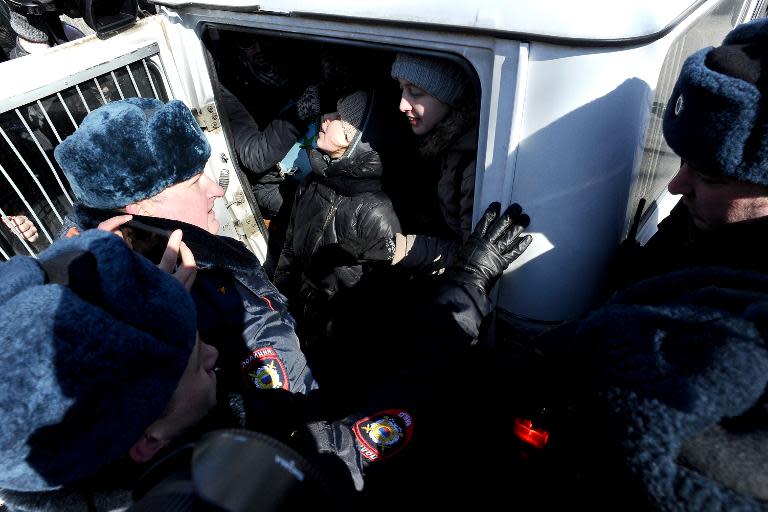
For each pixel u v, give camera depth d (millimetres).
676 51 965
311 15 1056
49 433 420
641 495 438
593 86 787
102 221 1051
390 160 1499
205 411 657
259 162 1861
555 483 684
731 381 402
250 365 961
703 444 404
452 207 1363
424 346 1035
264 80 1946
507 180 943
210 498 413
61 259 490
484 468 989
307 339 1840
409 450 963
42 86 1170
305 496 448
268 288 1139
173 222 953
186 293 569
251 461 446
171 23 1407
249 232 1937
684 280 562
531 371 891
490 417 989
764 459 380
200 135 1091
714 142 648
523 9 782
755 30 637
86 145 936
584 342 549
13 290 447
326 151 1525
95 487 552
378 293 1711
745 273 532
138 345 461
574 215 930
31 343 401
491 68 882
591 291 1055
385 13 936
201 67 1528
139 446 579
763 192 676
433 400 990
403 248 1481
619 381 469
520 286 1085
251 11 1190
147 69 1403
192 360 620
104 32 1311
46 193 1271
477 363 1059
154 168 992
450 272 1079
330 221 1619
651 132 1021
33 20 2271
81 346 419
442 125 1233
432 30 902
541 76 812
